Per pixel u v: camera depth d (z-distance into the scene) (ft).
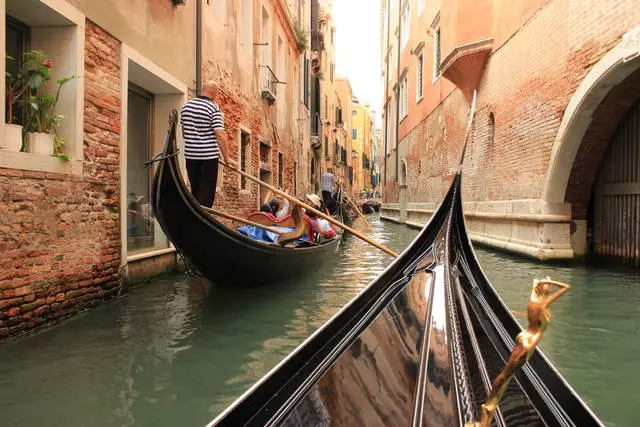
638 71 19.43
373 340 5.44
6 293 11.29
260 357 10.66
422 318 5.83
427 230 10.59
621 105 21.65
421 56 59.88
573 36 22.48
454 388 4.01
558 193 24.67
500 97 31.60
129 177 20.81
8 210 11.30
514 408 4.21
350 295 17.06
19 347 11.03
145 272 18.94
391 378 4.37
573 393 4.39
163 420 7.81
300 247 20.36
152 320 13.48
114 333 12.24
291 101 50.57
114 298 16.08
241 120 31.40
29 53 12.51
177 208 13.80
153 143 22.33
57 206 13.10
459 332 5.43
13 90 12.92
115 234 16.22
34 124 13.24
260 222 20.57
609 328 13.30
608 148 25.11
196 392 8.86
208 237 14.74
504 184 30.91
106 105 15.80
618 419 8.19
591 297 16.98
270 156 40.98
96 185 15.11
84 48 14.55
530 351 2.02
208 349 11.16
